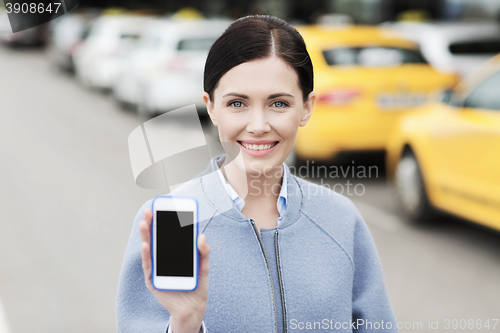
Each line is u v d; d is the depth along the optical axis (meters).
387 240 4.25
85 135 7.99
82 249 3.84
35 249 3.92
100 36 13.14
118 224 4.20
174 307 0.99
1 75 15.97
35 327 2.92
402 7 17.78
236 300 1.18
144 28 13.03
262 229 1.24
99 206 4.62
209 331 1.17
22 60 19.34
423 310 3.13
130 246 1.21
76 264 3.64
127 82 9.68
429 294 3.32
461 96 4.38
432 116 4.57
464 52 7.61
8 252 3.89
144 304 1.19
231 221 1.21
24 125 8.88
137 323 1.17
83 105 10.96
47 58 19.67
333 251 1.27
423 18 15.72
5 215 4.66
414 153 4.63
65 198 4.97
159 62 8.53
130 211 4.42
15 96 12.26
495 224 3.85
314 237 1.27
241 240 1.21
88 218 4.39
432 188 4.45
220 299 1.18
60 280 3.45
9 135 8.12
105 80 12.23
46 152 6.96
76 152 6.91
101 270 3.55
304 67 1.16
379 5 18.27
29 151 7.03
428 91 5.42
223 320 1.18
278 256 1.22
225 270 1.19
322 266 1.25
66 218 4.45
